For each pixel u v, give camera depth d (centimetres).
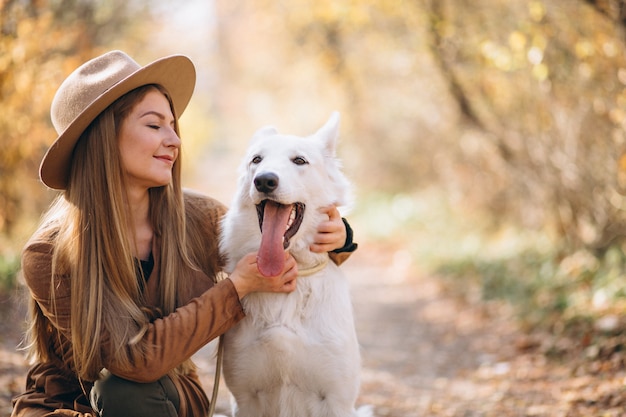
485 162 1122
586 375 492
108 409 282
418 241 1363
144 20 1027
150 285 303
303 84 1872
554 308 668
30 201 970
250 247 333
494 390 498
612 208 755
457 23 879
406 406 474
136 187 305
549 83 744
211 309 288
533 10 659
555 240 894
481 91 927
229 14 2061
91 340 274
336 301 331
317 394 330
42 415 280
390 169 1898
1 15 671
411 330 768
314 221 337
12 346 546
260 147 345
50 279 285
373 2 946
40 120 802
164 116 301
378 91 1533
